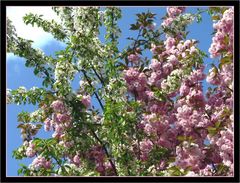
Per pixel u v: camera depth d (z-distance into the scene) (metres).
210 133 6.73
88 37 7.95
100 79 8.16
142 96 8.52
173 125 8.14
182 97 7.91
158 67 8.60
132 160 7.53
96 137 7.89
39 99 7.91
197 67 8.09
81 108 7.68
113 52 8.14
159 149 7.90
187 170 6.57
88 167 7.87
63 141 7.77
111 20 8.42
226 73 6.67
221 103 7.66
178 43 8.84
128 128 7.55
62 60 7.50
